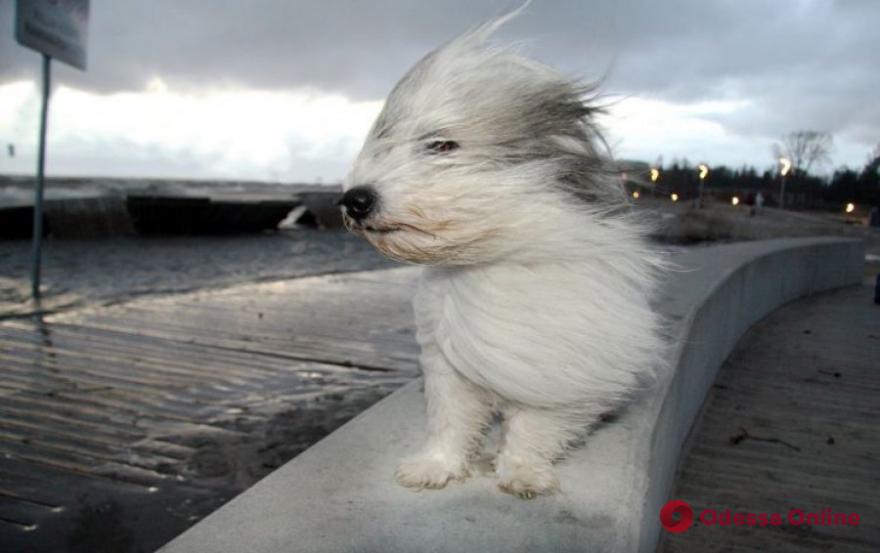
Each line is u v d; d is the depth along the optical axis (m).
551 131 0.69
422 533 0.63
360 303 2.61
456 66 0.68
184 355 1.85
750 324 2.53
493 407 0.77
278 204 6.91
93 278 3.23
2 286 2.88
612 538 0.63
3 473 1.15
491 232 0.62
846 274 4.07
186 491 1.12
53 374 1.65
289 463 0.76
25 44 2.26
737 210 8.57
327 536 0.61
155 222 5.93
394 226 0.62
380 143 0.66
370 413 0.92
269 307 2.49
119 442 1.29
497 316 0.66
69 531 0.99
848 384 1.90
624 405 0.89
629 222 0.76
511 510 0.67
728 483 1.29
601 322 0.68
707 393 1.71
